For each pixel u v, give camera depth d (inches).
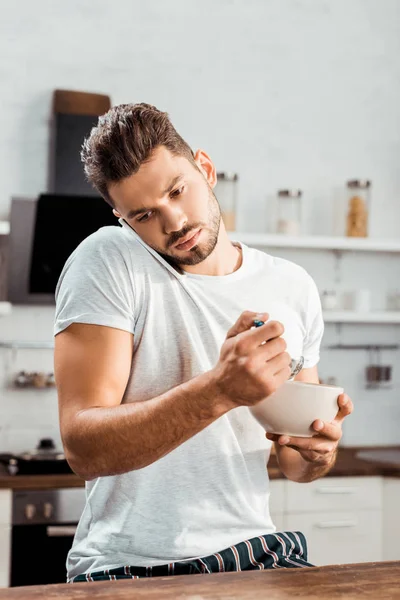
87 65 150.3
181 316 56.9
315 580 45.6
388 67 168.4
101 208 135.4
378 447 161.6
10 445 143.3
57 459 125.4
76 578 53.9
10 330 144.6
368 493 133.2
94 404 50.8
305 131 162.2
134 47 152.9
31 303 139.3
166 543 54.4
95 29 150.9
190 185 52.5
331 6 165.0
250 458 57.7
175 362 56.5
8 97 146.0
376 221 166.9
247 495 57.1
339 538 131.3
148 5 153.8
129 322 54.7
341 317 152.9
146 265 56.7
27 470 123.9
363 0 167.0
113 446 47.5
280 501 128.6
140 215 52.2
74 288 54.2
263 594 42.7
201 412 45.6
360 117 166.2
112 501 55.4
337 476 131.3
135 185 51.0
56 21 148.9
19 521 119.3
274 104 160.6
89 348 52.4
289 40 161.9
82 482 121.6
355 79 166.1
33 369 145.4
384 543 133.3
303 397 48.8
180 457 55.2
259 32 160.1
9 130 145.8
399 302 161.8
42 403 145.0
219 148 157.2
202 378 45.5
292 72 161.9
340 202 161.5
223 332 58.0
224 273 60.4
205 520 55.2
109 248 56.1
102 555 55.1
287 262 63.5
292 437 51.3
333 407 49.8
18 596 42.0
